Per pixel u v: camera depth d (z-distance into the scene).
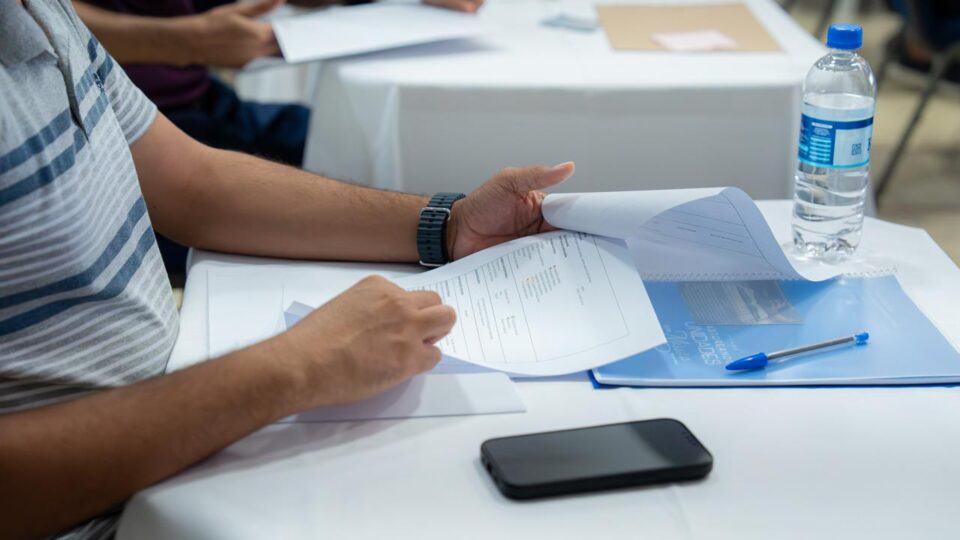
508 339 0.91
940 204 2.91
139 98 1.08
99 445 0.72
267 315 0.99
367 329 0.82
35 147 0.80
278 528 0.68
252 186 1.12
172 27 1.84
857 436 0.78
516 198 1.06
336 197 1.12
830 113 1.05
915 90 3.74
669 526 0.68
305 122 2.08
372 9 1.99
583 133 1.65
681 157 1.66
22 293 0.80
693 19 1.98
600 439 0.76
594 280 0.96
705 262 1.05
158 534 0.70
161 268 0.99
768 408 0.82
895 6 2.88
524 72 1.67
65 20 0.96
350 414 0.82
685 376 0.86
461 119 1.66
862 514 0.70
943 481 0.73
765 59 1.73
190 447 0.74
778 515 0.69
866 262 1.07
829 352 0.90
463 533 0.68
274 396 0.76
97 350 0.86
